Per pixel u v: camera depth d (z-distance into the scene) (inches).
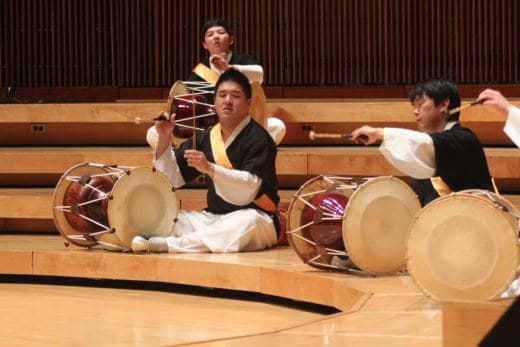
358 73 499.2
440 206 201.0
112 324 229.1
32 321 232.7
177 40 515.8
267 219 284.7
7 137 379.9
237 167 282.8
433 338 166.7
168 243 280.5
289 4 504.1
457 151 220.2
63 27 521.3
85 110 374.0
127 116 372.2
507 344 92.0
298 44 503.2
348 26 500.7
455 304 130.2
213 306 254.7
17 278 301.0
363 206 236.8
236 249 281.1
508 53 486.0
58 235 329.7
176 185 290.8
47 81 523.5
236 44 509.0
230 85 281.7
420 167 219.6
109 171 289.3
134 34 518.0
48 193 334.3
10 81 523.2
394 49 497.4
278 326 227.9
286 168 332.2
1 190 344.5
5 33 524.7
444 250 200.8
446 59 491.8
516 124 201.8
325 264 249.4
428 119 232.2
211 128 291.1
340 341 165.5
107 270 278.2
